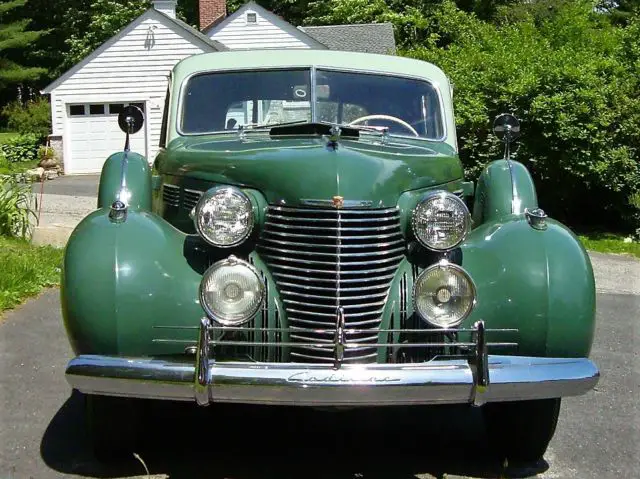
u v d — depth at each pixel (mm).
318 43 26953
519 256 3615
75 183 21141
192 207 4125
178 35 25047
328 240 3479
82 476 3676
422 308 3363
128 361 3266
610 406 4840
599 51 16969
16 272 7211
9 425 4242
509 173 4465
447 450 4121
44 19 41062
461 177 4492
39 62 40594
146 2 36188
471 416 4625
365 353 3480
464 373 3221
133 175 4395
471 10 34844
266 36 27000
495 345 3473
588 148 12930
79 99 24969
